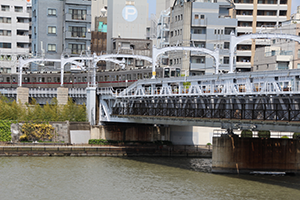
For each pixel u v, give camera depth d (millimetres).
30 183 55938
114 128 86500
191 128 91625
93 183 56688
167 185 56062
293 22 102688
